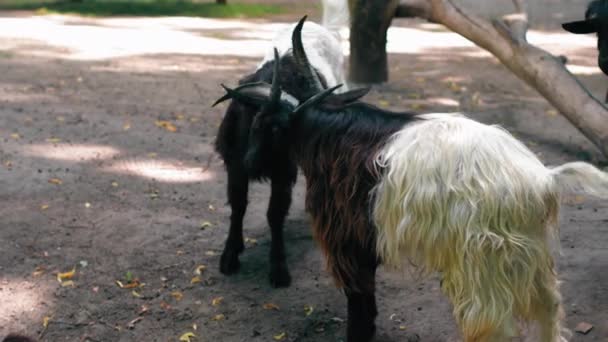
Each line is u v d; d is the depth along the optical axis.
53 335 4.12
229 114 4.57
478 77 10.52
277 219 4.67
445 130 3.25
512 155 3.18
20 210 5.67
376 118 3.52
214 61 11.54
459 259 3.13
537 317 3.37
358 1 9.30
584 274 4.57
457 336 4.04
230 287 4.70
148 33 14.39
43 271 4.79
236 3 19.38
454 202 3.11
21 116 8.05
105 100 8.88
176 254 5.10
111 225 5.49
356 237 3.52
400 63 11.59
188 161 6.91
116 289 4.62
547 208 3.21
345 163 3.51
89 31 14.40
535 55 6.98
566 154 6.96
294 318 4.33
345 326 4.23
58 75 10.22
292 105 3.85
